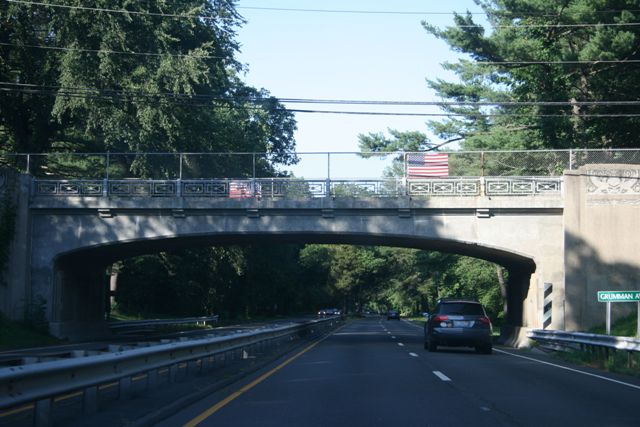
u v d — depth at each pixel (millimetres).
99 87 35562
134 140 36469
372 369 17953
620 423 10062
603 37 32281
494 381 15383
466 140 47719
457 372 17328
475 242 30484
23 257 31031
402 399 12359
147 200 31281
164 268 57312
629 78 36312
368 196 31000
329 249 106812
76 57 34719
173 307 63375
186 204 31172
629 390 13953
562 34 36219
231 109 51375
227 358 18469
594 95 38062
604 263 29234
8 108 38250
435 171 30891
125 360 10297
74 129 41812
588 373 17547
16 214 30953
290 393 13102
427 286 99688
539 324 29797
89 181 31641
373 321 86938
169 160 36094
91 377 9211
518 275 34375
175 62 36094
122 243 31750
